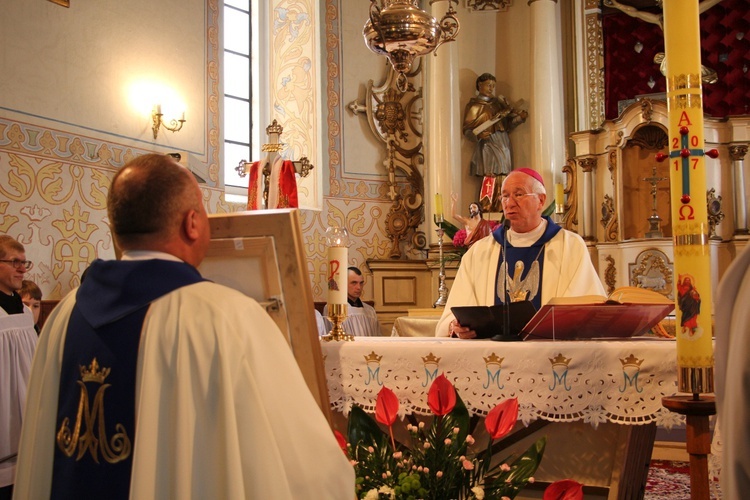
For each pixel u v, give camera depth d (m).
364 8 9.15
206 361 1.48
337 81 8.85
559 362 2.55
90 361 1.58
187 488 1.43
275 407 1.53
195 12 7.92
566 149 8.98
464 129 8.76
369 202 8.88
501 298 3.71
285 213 2.10
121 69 7.15
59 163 6.58
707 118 7.39
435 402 2.32
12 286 4.29
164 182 1.67
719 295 1.29
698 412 2.21
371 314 7.83
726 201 7.41
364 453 2.36
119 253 1.96
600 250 7.62
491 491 2.30
